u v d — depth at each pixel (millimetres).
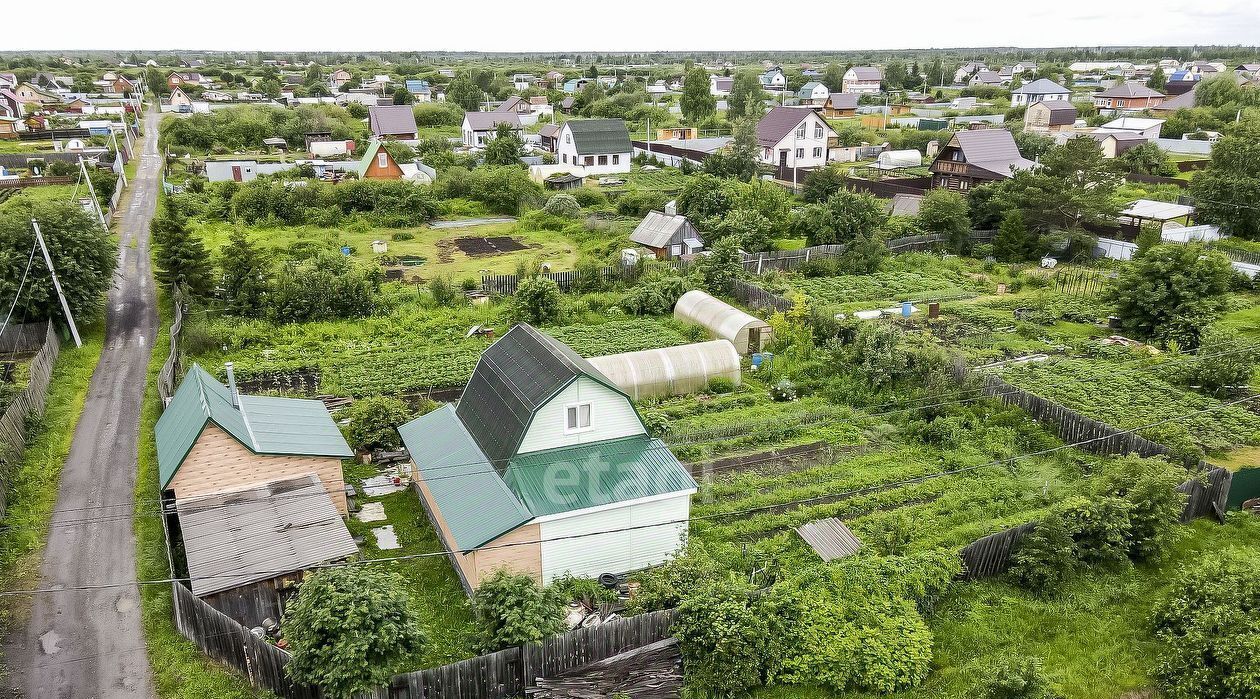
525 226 67562
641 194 73625
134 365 37344
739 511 25375
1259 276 47688
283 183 72000
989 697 17188
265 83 166625
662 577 20938
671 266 51844
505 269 54750
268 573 20172
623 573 23109
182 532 21719
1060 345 39781
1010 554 22531
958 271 53969
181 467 23031
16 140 103625
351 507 25969
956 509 25531
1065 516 22906
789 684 18688
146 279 50156
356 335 41188
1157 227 51500
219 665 19016
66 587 21750
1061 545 21828
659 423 29562
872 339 34562
